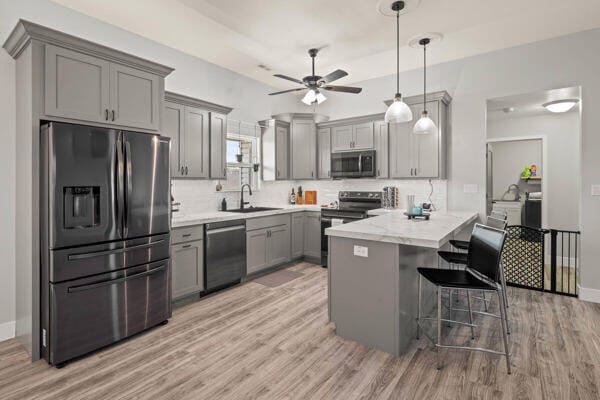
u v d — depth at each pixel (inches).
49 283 84.1
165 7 112.7
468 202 162.2
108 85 97.2
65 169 84.4
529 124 206.5
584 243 131.0
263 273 167.0
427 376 78.5
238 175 181.2
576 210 193.9
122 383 76.6
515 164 255.8
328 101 214.2
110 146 93.0
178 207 148.4
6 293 99.8
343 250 97.2
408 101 165.3
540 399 69.6
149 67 107.3
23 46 88.3
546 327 105.0
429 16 118.2
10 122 99.3
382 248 89.1
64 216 84.9
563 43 136.7
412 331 97.3
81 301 88.0
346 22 122.0
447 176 168.9
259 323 109.3
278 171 194.4
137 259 100.3
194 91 157.5
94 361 86.4
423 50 150.5
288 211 179.6
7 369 82.7
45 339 85.7
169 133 132.5
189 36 135.6
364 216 168.6
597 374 78.4
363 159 181.9
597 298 128.3
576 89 137.7
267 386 75.2
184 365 84.1
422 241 81.1
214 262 136.6
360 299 94.1
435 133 160.4
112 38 126.2
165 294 109.1
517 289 145.1
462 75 162.2
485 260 85.8
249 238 154.8
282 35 133.2
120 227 95.4
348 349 91.7
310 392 72.8
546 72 140.7
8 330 100.0
